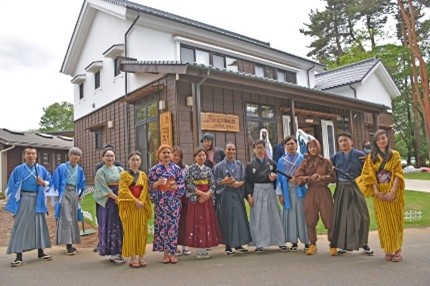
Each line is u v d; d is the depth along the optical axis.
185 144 10.44
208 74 9.47
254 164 5.82
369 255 5.20
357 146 16.92
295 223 5.71
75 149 6.28
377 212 4.93
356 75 20.05
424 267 4.42
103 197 5.30
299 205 5.73
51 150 23.69
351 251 5.52
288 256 5.32
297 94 11.93
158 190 5.23
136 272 4.67
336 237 5.20
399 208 4.84
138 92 11.48
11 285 4.25
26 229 5.45
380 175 4.91
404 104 27.11
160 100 11.12
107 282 4.24
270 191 5.80
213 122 11.12
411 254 5.11
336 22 33.94
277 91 11.35
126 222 4.97
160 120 10.98
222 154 6.48
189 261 5.22
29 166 5.69
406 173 19.05
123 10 13.32
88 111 16.86
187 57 13.98
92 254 5.97
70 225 5.96
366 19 31.52
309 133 15.83
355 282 3.88
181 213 5.54
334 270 4.40
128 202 4.99
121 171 5.61
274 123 13.17
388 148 4.95
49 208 10.86
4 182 19.97
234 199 5.66
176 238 5.20
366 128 17.92
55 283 4.27
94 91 16.31
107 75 15.28
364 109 15.02
